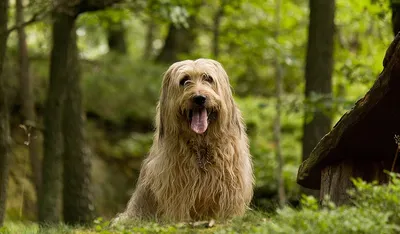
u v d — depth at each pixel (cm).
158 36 2661
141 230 597
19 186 1566
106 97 1905
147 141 1881
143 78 2006
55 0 1050
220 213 695
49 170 1122
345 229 457
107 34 2323
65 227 711
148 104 1952
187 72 691
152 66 2067
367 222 453
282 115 2047
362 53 1378
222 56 1775
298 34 1694
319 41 1098
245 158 725
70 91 1260
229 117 706
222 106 686
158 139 717
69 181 1261
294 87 2064
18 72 1656
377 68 1252
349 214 467
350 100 1049
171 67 713
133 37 2752
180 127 690
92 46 2380
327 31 1097
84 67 1956
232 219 651
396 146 604
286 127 2045
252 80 2308
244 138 743
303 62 1554
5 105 958
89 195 1277
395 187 490
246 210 723
